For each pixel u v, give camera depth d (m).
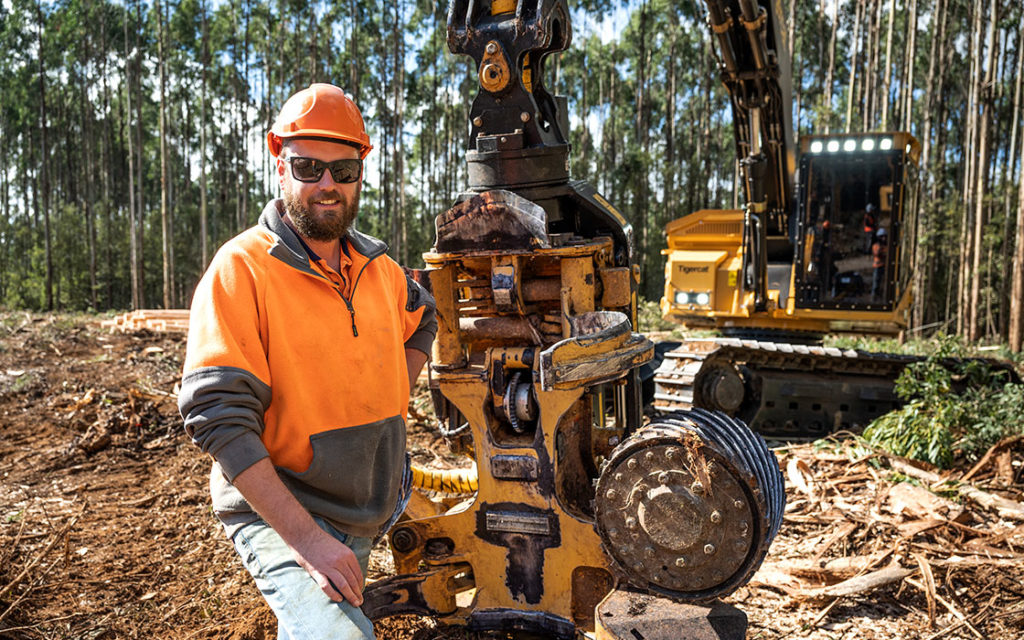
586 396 3.32
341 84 43.84
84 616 3.46
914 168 9.15
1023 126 17.05
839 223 8.64
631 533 2.77
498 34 3.21
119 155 56.19
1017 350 16.45
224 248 2.03
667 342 7.72
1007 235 25.42
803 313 8.84
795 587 3.79
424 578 3.23
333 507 2.11
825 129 25.33
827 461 5.87
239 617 3.45
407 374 2.41
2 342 10.71
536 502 3.10
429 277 3.19
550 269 3.29
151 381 8.75
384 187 41.59
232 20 42.72
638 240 34.31
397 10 35.50
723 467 2.61
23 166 54.66
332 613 1.84
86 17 43.41
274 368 2.01
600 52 50.41
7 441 6.68
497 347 3.26
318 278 2.07
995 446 5.80
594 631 3.05
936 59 32.19
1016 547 4.25
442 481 3.85
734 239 9.67
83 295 37.28
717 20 7.07
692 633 2.51
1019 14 28.33
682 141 46.28
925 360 7.37
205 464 6.11
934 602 3.59
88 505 5.14
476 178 3.35
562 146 3.31
